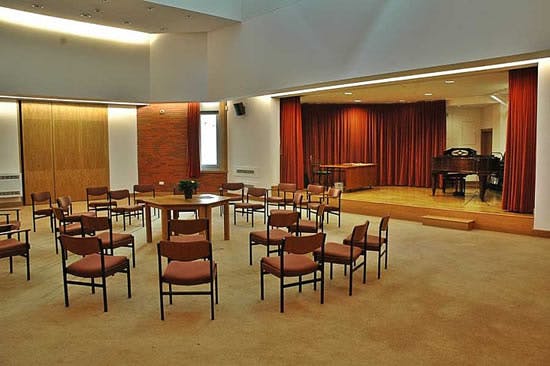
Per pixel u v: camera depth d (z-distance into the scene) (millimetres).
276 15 8875
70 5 8547
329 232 7270
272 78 9086
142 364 3004
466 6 6129
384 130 13148
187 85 10969
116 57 10555
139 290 4488
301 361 3039
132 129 11867
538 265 5344
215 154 11969
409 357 3094
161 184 11961
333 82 8008
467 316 3816
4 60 8992
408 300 4195
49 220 8453
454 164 9352
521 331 3510
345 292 4410
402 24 6832
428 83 8898
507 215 7199
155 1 8445
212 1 9227
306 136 13250
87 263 4082
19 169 10203
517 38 5711
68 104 10844
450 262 5492
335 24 7766
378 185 13180
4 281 4781
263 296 4246
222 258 5719
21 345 3285
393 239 6770
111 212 8125
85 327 3594
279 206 9406
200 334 3459
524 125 7148
